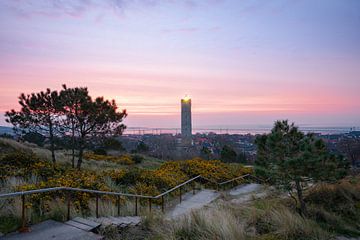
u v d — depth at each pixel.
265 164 6.88
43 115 12.20
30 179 7.82
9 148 13.88
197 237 4.36
